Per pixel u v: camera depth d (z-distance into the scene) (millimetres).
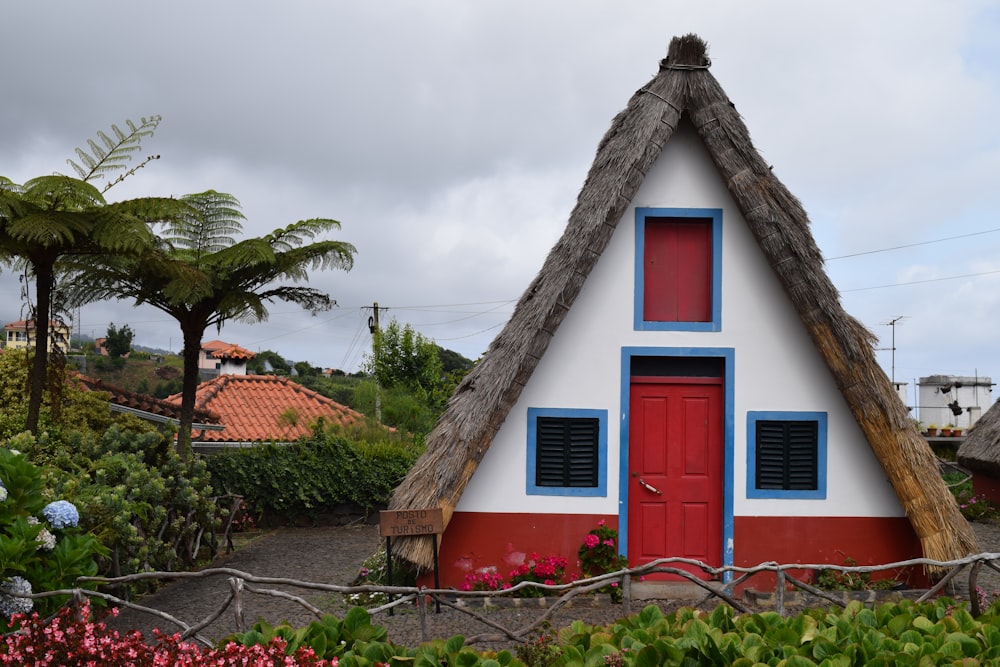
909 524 8539
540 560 8281
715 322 8641
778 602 6031
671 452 8703
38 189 9844
